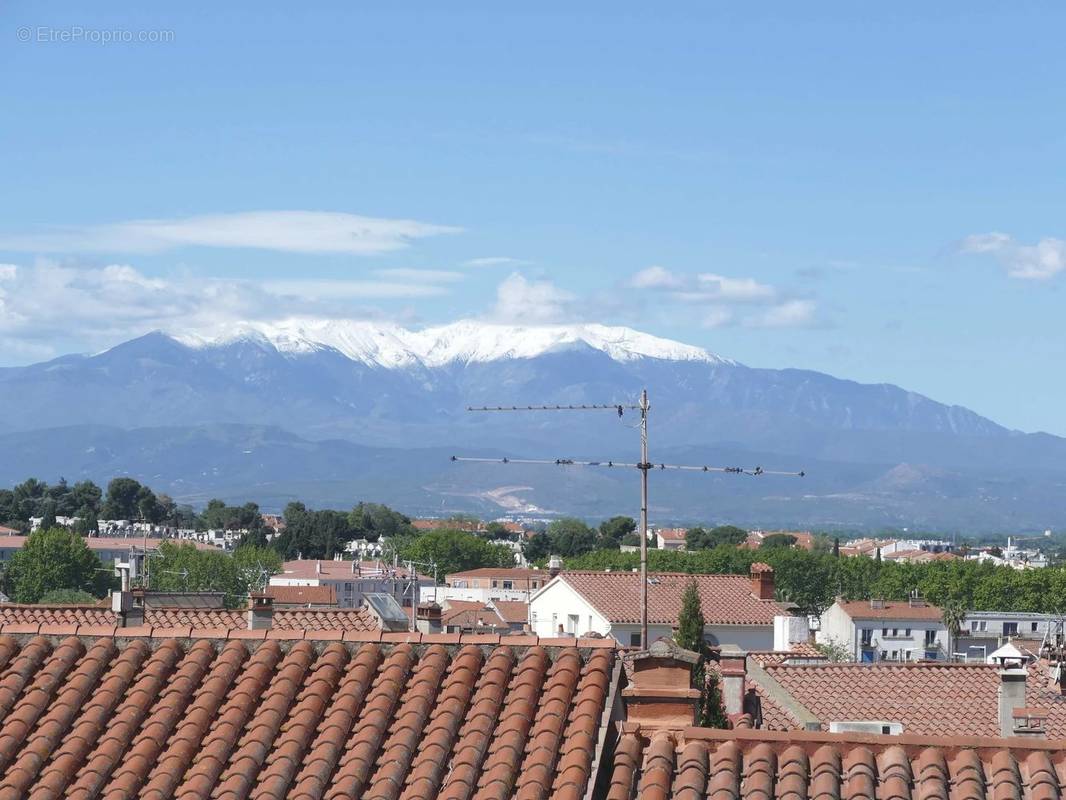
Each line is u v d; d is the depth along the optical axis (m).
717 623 90.69
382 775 20.03
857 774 19.92
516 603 177.75
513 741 20.41
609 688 21.69
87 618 47.97
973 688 50.53
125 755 20.64
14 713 21.33
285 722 21.14
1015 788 19.62
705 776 20.05
